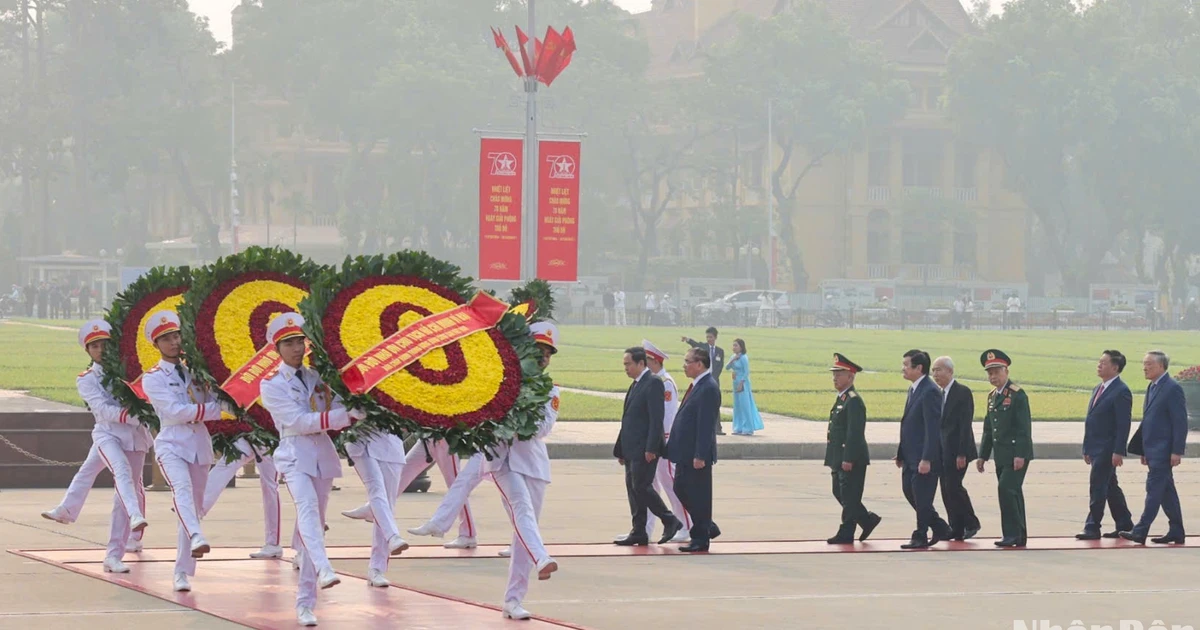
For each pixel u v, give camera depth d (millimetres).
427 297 14383
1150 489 20391
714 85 126000
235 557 17297
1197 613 14914
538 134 41250
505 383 13930
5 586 15055
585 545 19234
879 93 126188
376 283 14320
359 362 13594
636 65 131750
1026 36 127562
